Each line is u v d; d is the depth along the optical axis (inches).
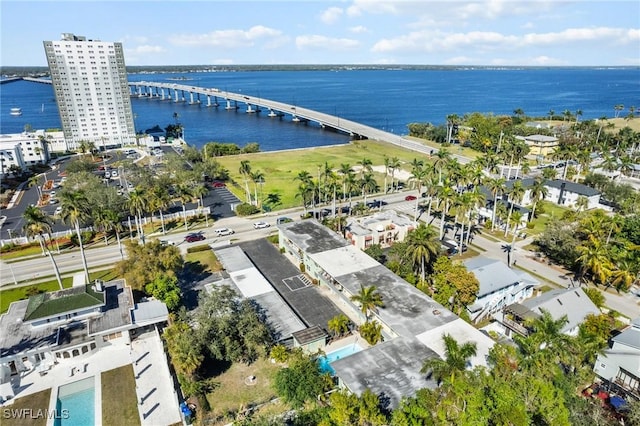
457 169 4377.5
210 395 2126.0
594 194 4744.1
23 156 6781.5
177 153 7613.2
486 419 1556.3
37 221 2989.7
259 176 5019.7
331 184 4466.0
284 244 3727.9
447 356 1835.6
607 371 2166.6
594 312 2672.2
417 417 1649.9
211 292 2635.3
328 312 2866.6
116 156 7539.4
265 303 2849.4
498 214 4195.4
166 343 2487.7
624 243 3442.4
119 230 3750.0
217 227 4323.3
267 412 2015.3
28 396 2128.4
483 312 2834.6
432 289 2984.7
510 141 6441.9
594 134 7642.7
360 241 3764.8
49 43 7623.0
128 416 2004.2
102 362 2379.4
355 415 1717.5
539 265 3548.2
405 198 5226.4
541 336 1908.2
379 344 2240.4
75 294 2593.5
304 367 2119.8
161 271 2933.1
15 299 3009.4
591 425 1704.0
